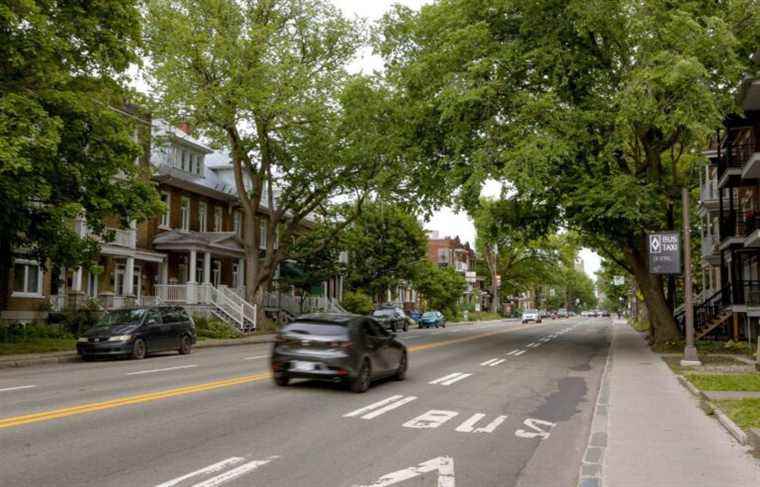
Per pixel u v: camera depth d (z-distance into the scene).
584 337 36.94
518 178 22.03
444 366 18.83
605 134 23.91
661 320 27.17
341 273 49.28
